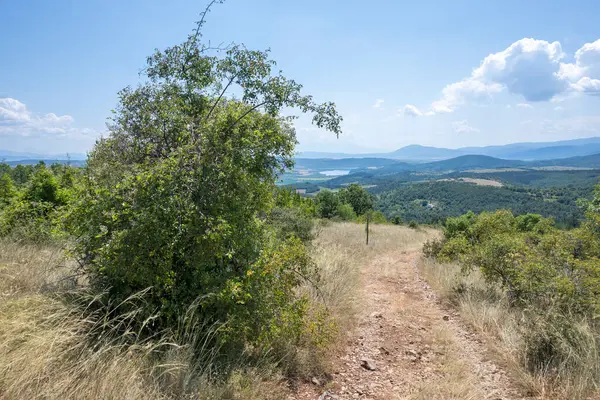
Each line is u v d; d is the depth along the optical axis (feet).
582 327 14.01
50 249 20.35
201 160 12.11
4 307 10.59
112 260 11.01
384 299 23.54
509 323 16.98
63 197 28.58
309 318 15.20
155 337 11.32
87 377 8.80
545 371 12.78
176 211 11.23
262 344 13.01
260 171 13.99
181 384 9.65
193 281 11.97
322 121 15.49
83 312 10.60
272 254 13.82
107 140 16.14
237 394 10.12
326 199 113.09
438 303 23.22
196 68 15.40
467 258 24.44
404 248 51.57
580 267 18.15
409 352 15.42
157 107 15.62
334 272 24.49
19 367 8.46
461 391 11.85
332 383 12.44
